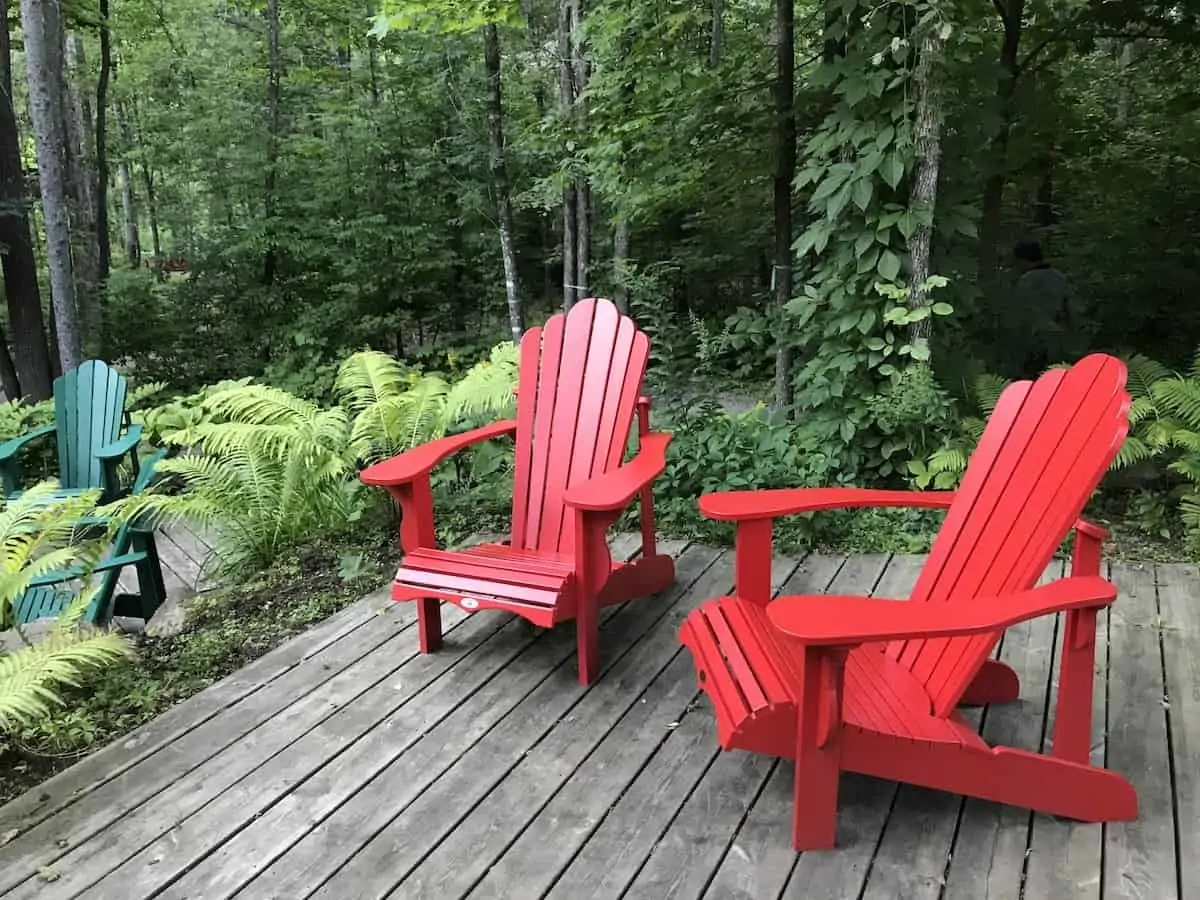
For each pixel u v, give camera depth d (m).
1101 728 2.16
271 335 8.48
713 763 2.08
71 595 3.24
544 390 3.03
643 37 4.72
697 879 1.71
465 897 1.68
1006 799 1.79
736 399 6.40
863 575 3.15
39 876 1.77
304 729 2.27
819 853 1.77
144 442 5.12
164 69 9.96
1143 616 2.74
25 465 5.40
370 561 3.47
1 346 6.96
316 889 1.72
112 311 8.28
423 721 2.30
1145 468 3.81
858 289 3.84
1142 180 6.11
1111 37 5.55
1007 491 2.00
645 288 5.93
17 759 2.23
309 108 8.77
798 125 4.79
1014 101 5.06
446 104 8.35
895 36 3.58
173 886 1.74
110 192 13.89
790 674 1.86
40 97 5.41
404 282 8.45
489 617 2.91
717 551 3.43
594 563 2.40
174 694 2.52
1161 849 1.75
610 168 5.38
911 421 3.65
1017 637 2.64
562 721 2.29
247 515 3.54
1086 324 5.80
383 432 3.88
